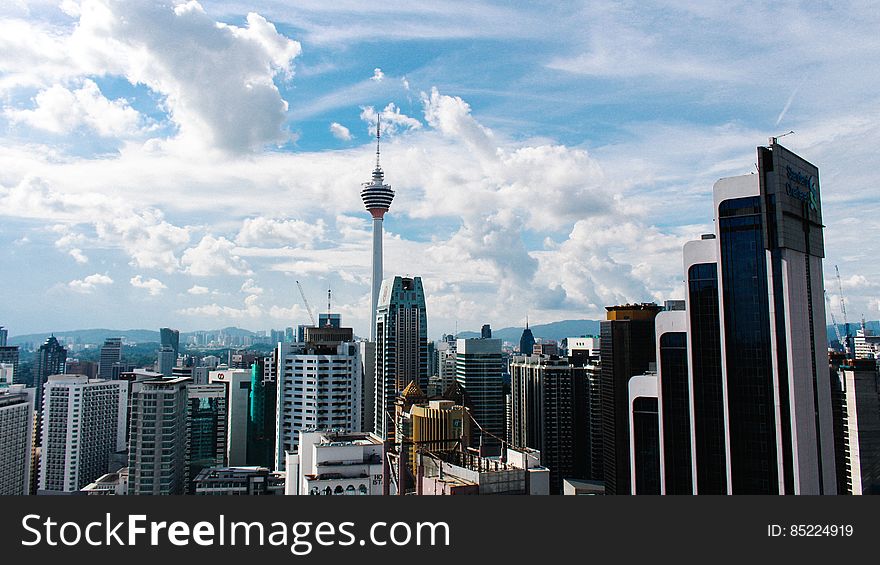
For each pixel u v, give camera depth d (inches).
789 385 7578.7
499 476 6909.5
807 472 7583.7
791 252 7790.4
